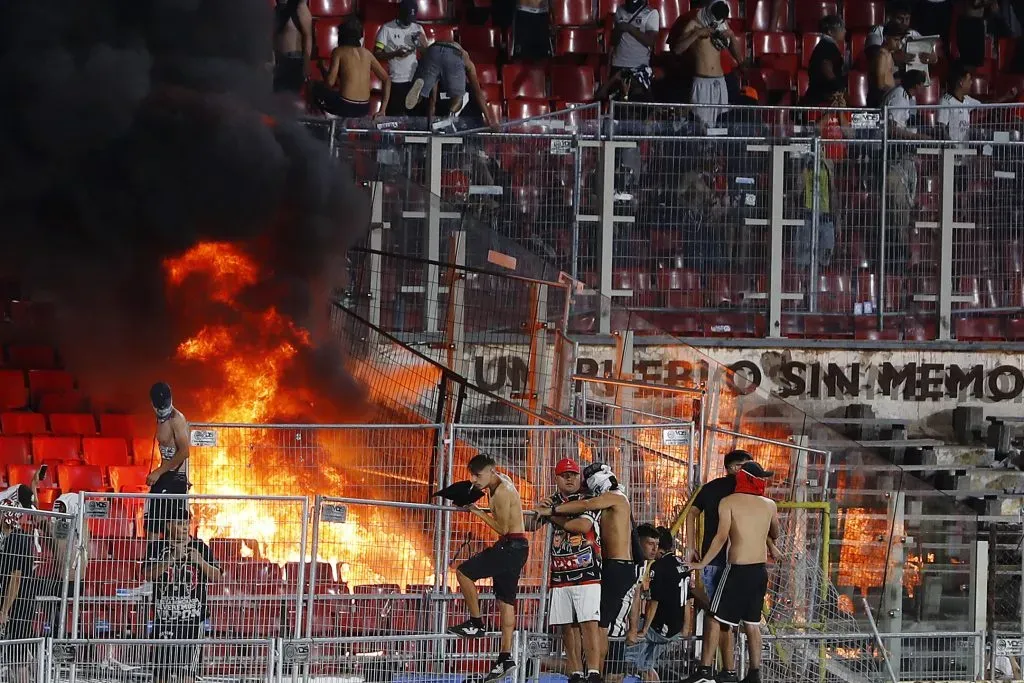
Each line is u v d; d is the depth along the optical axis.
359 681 39.47
